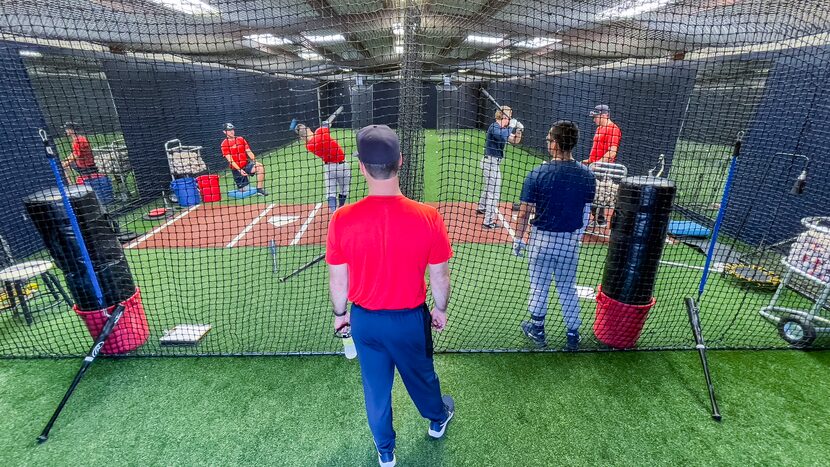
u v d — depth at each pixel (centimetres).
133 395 258
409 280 153
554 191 261
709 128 528
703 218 559
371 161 136
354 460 212
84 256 264
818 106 425
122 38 563
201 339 319
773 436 225
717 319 348
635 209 269
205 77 838
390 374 175
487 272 450
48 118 503
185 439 225
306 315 358
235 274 448
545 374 278
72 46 505
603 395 257
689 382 269
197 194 716
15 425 234
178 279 434
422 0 311
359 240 147
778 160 471
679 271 446
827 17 380
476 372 280
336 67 502
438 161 941
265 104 1127
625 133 575
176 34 408
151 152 736
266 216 672
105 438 225
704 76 497
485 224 579
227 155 716
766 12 405
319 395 259
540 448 219
